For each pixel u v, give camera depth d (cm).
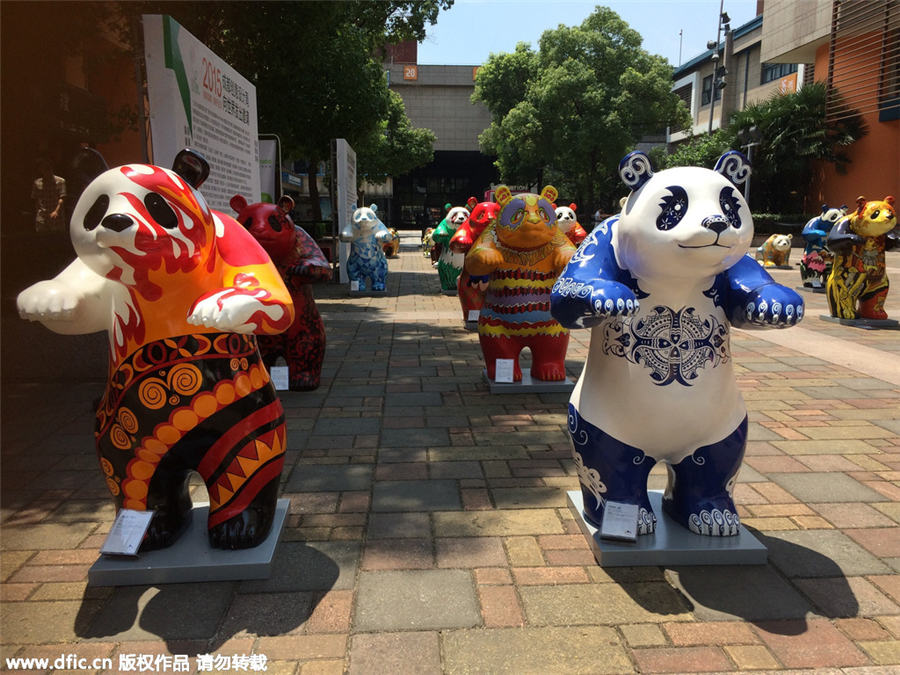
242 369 260
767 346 750
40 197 633
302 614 243
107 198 229
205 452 264
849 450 418
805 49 2669
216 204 634
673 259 247
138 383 250
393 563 279
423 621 239
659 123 2922
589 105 2780
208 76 605
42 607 248
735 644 228
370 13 1205
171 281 239
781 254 1731
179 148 523
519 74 3347
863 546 296
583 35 2833
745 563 279
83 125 686
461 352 710
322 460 399
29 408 496
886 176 2364
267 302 233
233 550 272
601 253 270
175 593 256
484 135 3531
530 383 549
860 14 2300
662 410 267
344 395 541
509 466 390
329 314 978
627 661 219
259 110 1245
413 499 344
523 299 530
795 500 345
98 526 315
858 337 802
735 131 2738
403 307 1052
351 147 1623
